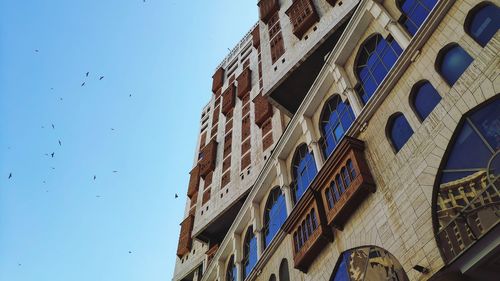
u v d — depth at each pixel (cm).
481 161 1184
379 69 1878
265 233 2597
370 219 1577
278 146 2575
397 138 1620
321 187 1930
